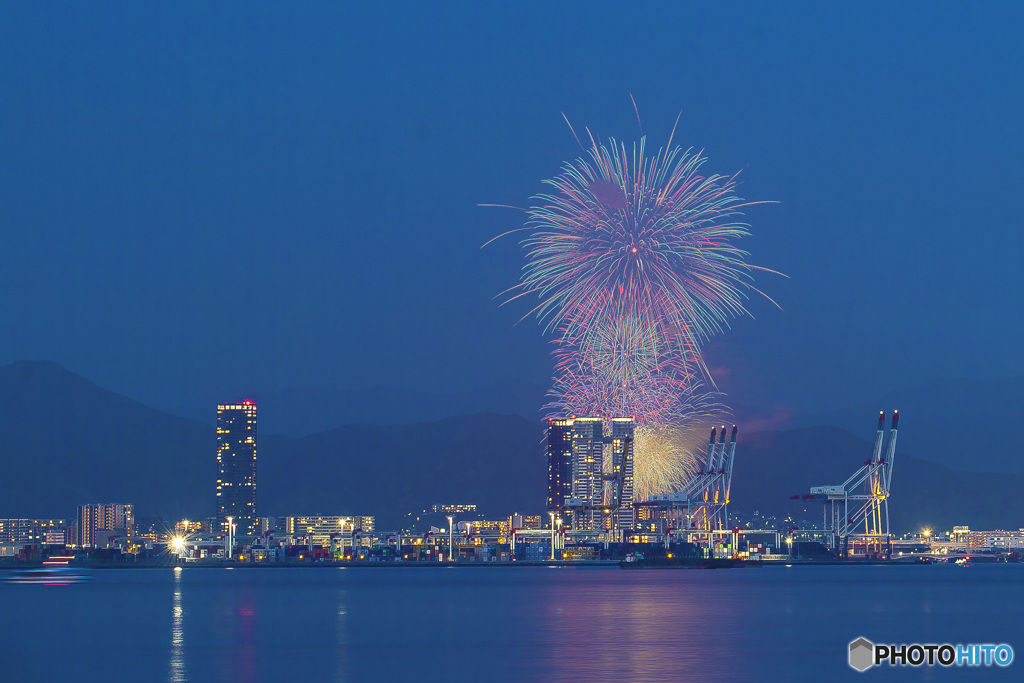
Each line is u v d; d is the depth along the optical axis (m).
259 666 125.94
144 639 162.25
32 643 156.62
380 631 172.75
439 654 136.50
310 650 143.50
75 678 117.94
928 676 119.12
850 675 117.44
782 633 164.62
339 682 112.31
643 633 164.88
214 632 173.88
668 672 117.25
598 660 128.12
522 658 131.00
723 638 156.12
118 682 114.38
